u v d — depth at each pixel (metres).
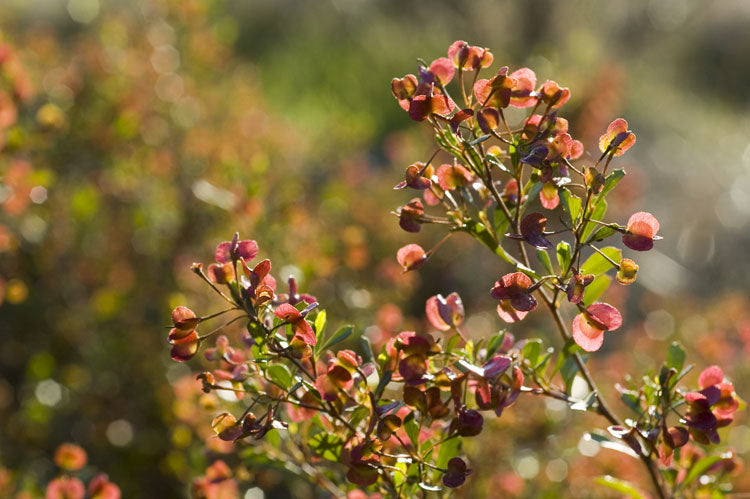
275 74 10.34
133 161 4.12
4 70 2.71
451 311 1.54
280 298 1.51
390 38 11.62
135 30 5.33
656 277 7.34
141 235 4.02
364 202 4.92
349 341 3.39
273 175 4.17
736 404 1.46
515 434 2.92
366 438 1.37
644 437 1.45
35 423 3.58
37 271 3.95
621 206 5.77
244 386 1.64
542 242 1.33
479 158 1.47
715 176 10.15
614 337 5.75
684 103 13.36
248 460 1.87
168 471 3.43
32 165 3.58
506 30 11.20
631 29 13.05
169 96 4.86
